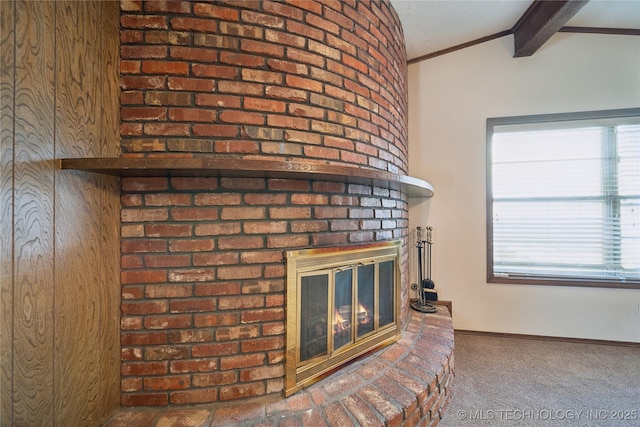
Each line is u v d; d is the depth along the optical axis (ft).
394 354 5.35
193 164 3.12
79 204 3.12
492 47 8.50
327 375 4.55
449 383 5.45
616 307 7.81
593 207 8.08
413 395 4.11
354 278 5.10
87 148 3.22
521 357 7.05
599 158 8.02
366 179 4.39
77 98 3.09
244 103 3.95
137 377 3.70
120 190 3.67
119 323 3.66
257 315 3.99
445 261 8.82
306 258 4.29
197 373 3.80
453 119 8.80
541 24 7.00
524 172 8.49
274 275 4.07
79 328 3.11
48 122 2.76
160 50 3.72
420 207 9.01
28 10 2.58
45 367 2.73
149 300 3.71
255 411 3.74
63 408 2.91
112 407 3.56
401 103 6.89
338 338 4.87
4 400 2.38
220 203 3.86
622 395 5.50
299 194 4.26
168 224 3.74
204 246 3.81
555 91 8.19
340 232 4.72
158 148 3.73
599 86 7.96
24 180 2.54
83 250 3.17
